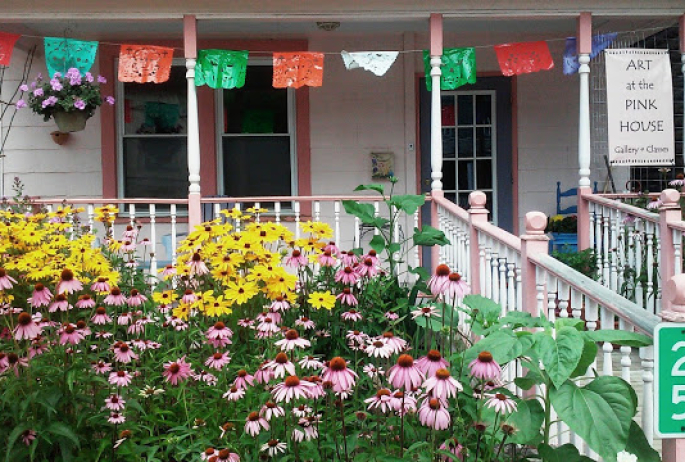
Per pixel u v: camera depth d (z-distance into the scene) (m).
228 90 7.66
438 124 6.32
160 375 3.48
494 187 7.98
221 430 3.14
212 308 3.67
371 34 7.69
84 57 6.50
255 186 7.70
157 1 6.21
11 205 5.79
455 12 6.34
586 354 2.69
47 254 3.79
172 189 7.64
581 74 6.48
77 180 7.52
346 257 4.30
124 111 7.58
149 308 4.34
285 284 3.76
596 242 6.48
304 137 7.69
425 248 7.82
